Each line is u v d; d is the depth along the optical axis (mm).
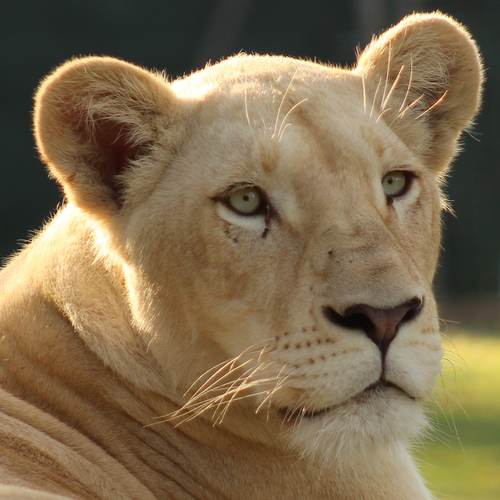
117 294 9242
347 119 9070
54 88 9156
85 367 9234
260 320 8727
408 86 9922
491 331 38938
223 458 9242
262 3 62812
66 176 9211
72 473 8773
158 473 9195
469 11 58062
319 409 8641
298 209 8758
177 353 8984
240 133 8922
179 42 64750
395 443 8898
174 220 8945
